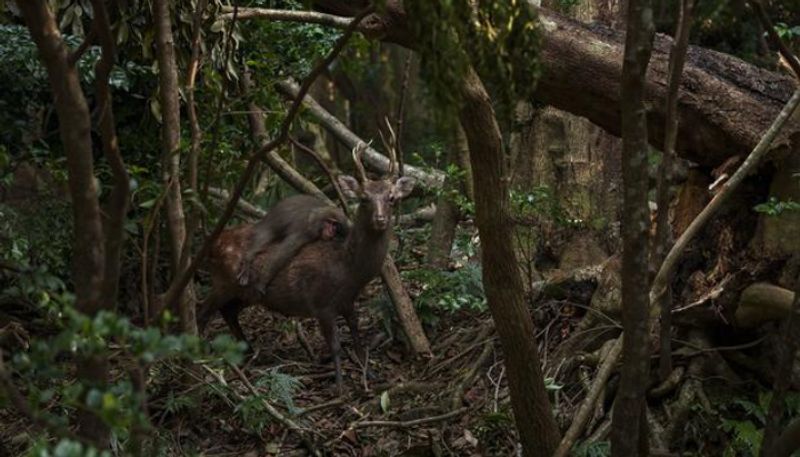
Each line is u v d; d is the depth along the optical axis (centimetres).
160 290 706
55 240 627
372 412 578
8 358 532
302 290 620
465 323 653
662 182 397
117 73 596
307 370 637
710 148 514
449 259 718
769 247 501
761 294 504
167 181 497
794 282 498
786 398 505
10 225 593
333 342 620
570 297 602
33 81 613
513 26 308
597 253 625
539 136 645
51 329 611
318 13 534
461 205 643
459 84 294
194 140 491
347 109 1238
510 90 310
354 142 856
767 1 579
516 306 413
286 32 688
